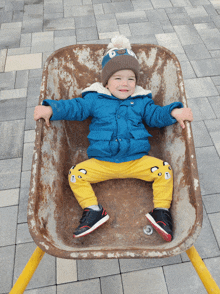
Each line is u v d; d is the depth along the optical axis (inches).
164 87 65.4
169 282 63.2
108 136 58.9
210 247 68.1
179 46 120.0
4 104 100.9
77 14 136.6
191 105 99.0
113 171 57.6
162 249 38.4
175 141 56.9
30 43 123.6
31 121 95.7
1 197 78.0
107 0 143.6
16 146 89.4
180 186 51.1
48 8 141.0
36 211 42.9
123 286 62.9
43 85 56.8
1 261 66.8
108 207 59.4
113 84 62.3
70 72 67.7
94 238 52.4
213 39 122.0
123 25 129.8
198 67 111.3
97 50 68.4
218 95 101.5
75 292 62.2
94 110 63.3
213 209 74.5
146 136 61.1
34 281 63.7
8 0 147.0
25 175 82.6
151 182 62.2
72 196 59.0
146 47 67.6
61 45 121.9
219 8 137.0
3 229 72.1
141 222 56.4
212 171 82.5
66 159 62.2
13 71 112.0
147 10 137.2
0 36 127.6
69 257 37.5
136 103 63.6
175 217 50.3
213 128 92.6
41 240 39.2
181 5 139.3
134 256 37.3
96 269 65.2
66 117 58.5
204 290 61.9
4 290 62.9
